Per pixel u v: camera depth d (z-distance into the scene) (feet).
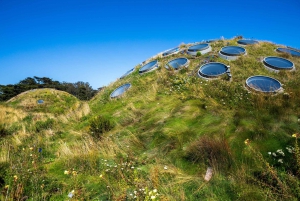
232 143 17.31
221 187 13.28
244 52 45.29
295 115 21.04
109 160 18.56
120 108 36.29
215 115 23.77
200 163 15.99
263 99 25.34
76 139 25.70
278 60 40.37
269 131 18.25
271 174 12.59
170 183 14.14
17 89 136.67
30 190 14.55
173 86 37.22
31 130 31.40
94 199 13.57
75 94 147.64
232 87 31.50
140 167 17.03
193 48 55.11
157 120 25.54
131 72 57.93
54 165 18.42
